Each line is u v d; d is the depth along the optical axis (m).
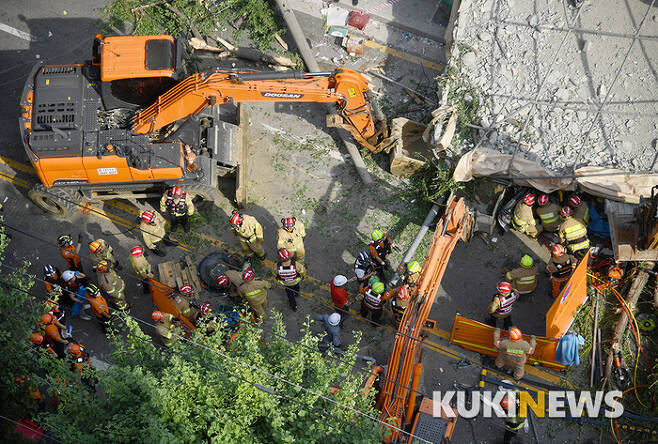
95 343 14.35
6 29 18.48
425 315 12.57
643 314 14.16
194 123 15.18
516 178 15.11
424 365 13.97
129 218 15.98
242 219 14.34
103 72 13.95
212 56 18.06
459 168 15.19
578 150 15.49
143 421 9.58
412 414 12.13
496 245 15.36
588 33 16.84
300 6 18.58
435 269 13.09
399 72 17.67
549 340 13.20
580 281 12.95
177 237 15.73
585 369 13.71
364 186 16.22
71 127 14.41
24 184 16.39
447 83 16.42
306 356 10.98
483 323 14.46
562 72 16.47
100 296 13.65
